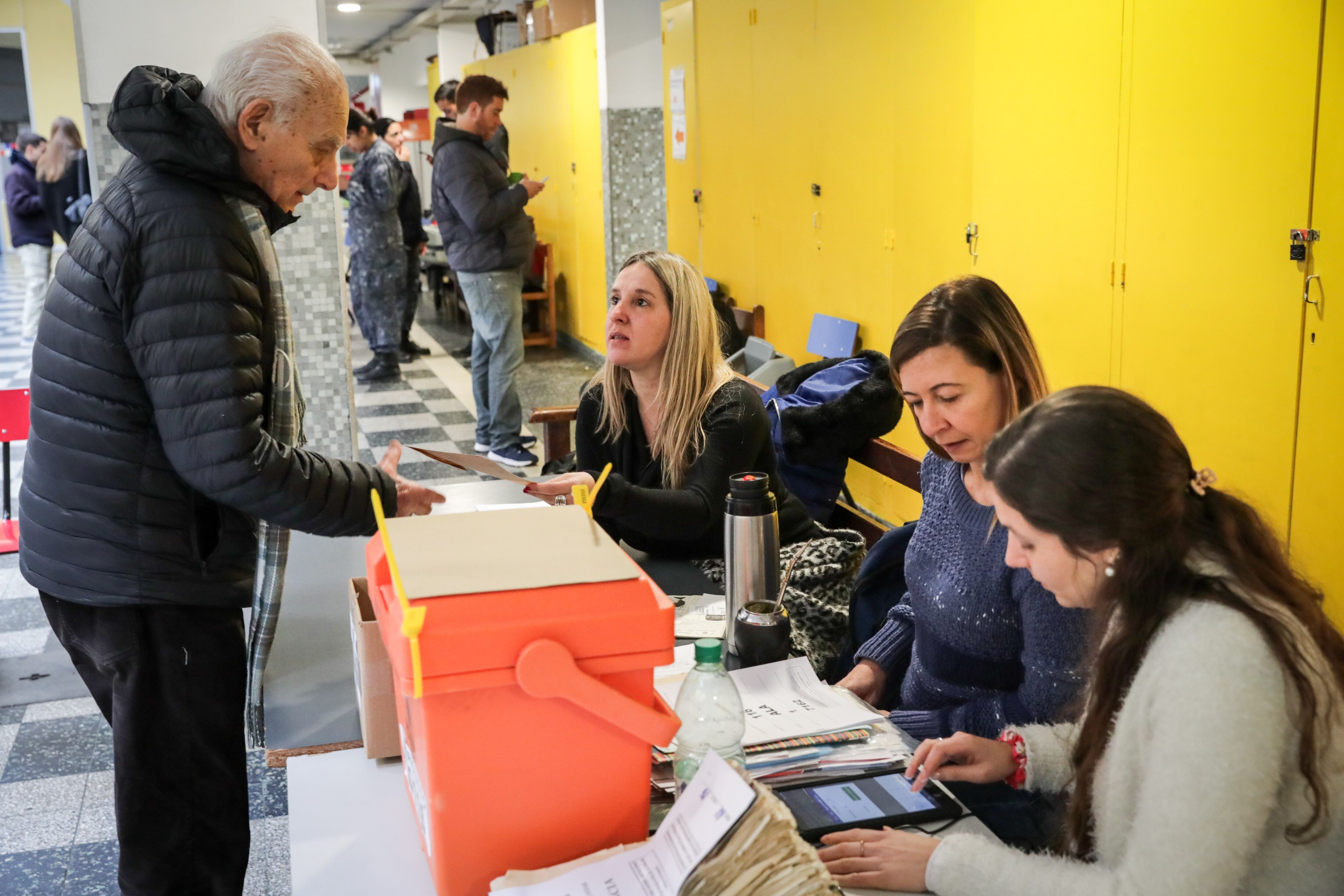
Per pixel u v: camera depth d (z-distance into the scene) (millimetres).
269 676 1811
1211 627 1053
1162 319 3199
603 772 1156
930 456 1808
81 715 3256
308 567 2346
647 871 1039
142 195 1658
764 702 1548
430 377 8398
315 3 3807
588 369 8609
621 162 7883
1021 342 1599
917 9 4148
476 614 1087
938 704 1785
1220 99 2906
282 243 4039
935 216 4191
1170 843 1029
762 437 2391
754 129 5730
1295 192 2738
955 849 1182
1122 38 3201
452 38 15023
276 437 1882
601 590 1136
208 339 1651
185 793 1868
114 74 3738
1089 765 1156
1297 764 1053
